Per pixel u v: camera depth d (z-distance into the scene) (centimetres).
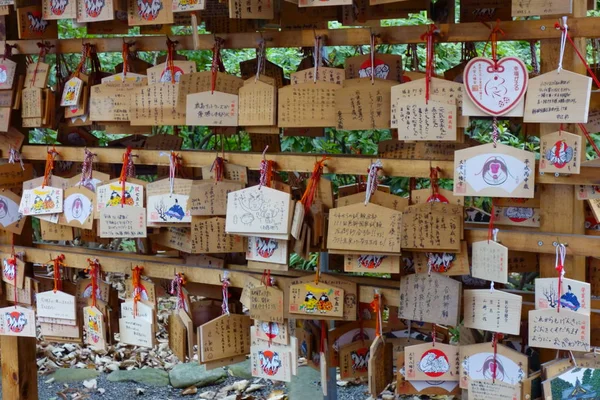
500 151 188
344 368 229
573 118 176
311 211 212
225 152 229
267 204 213
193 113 225
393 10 230
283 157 221
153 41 244
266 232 213
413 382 213
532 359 210
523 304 205
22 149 264
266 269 224
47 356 411
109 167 266
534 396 200
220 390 366
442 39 200
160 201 233
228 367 388
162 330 455
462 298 202
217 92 223
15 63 256
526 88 182
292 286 219
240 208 217
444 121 193
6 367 294
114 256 256
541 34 188
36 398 301
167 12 222
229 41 229
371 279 221
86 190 246
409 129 197
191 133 425
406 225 201
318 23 240
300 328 236
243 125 222
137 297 248
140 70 257
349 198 211
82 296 262
